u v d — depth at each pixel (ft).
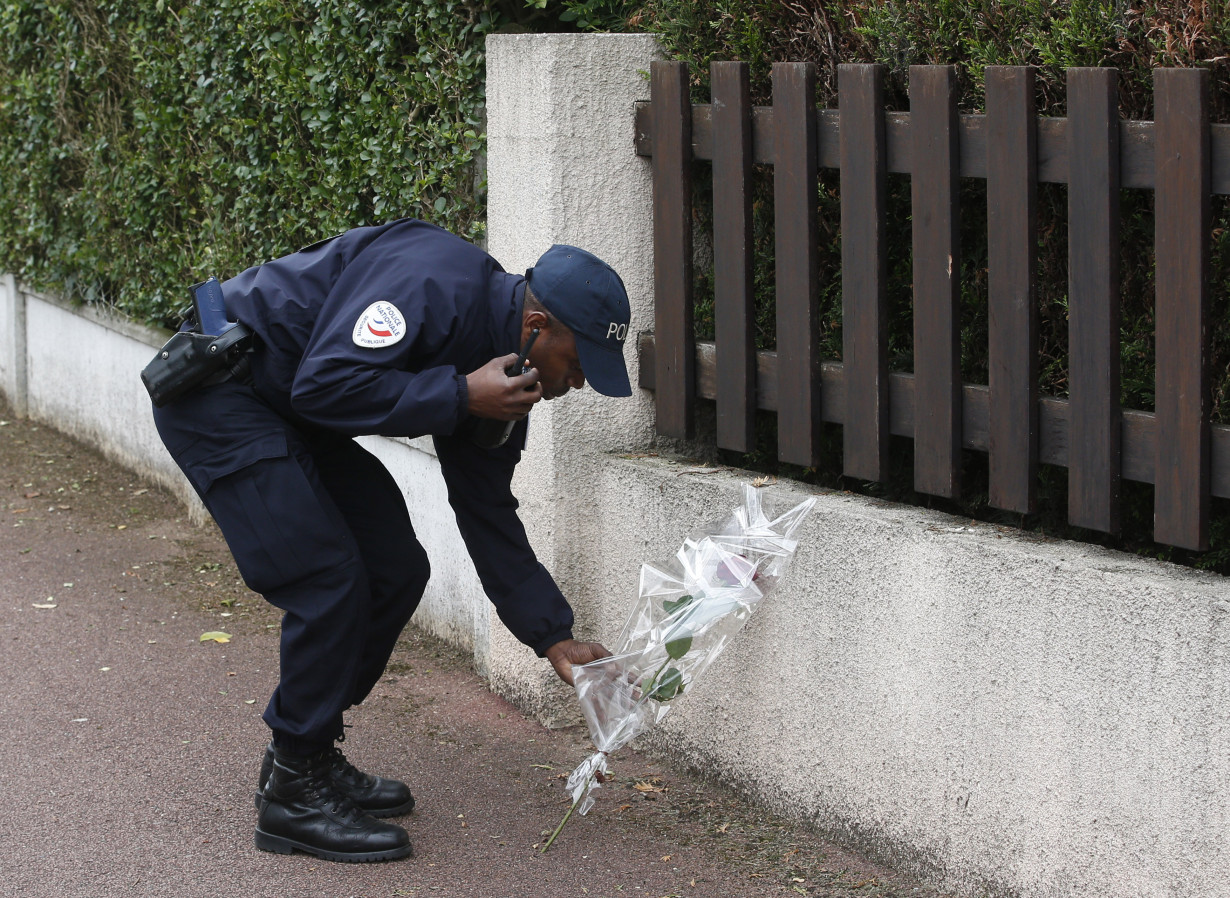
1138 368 9.09
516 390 8.86
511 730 12.83
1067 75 8.42
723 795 11.37
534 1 13.14
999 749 9.05
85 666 14.51
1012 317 8.96
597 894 9.69
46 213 24.89
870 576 9.80
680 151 11.40
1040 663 8.71
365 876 10.00
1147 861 8.21
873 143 9.69
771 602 10.68
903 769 9.76
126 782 11.62
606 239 12.19
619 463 12.08
